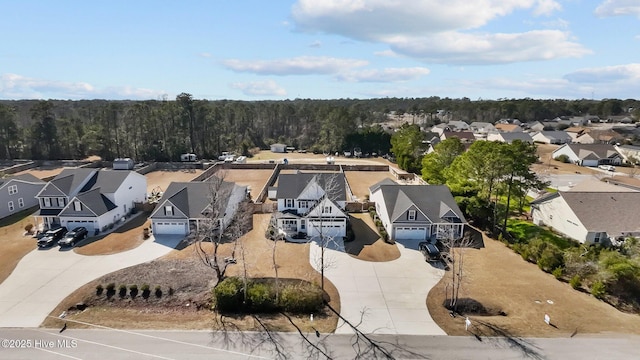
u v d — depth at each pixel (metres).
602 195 45.62
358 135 110.56
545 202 48.91
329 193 47.88
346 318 28.38
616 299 31.08
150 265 36.28
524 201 56.66
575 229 43.44
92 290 31.70
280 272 35.28
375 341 25.69
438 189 46.94
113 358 23.56
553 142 121.88
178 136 99.44
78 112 138.12
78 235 42.53
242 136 122.81
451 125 159.38
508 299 31.19
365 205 53.66
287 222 45.78
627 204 44.53
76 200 44.38
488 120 199.38
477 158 46.25
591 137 117.56
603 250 37.03
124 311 29.02
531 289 32.81
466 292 32.19
